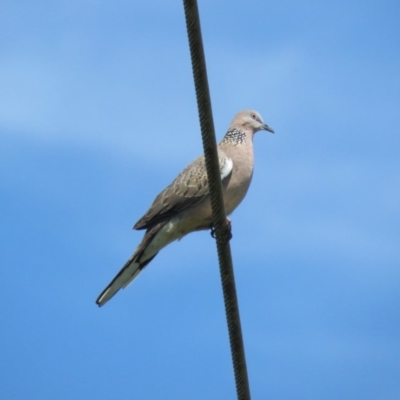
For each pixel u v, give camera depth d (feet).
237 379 31.68
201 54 28.81
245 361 31.78
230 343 31.78
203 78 29.27
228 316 32.04
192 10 28.04
